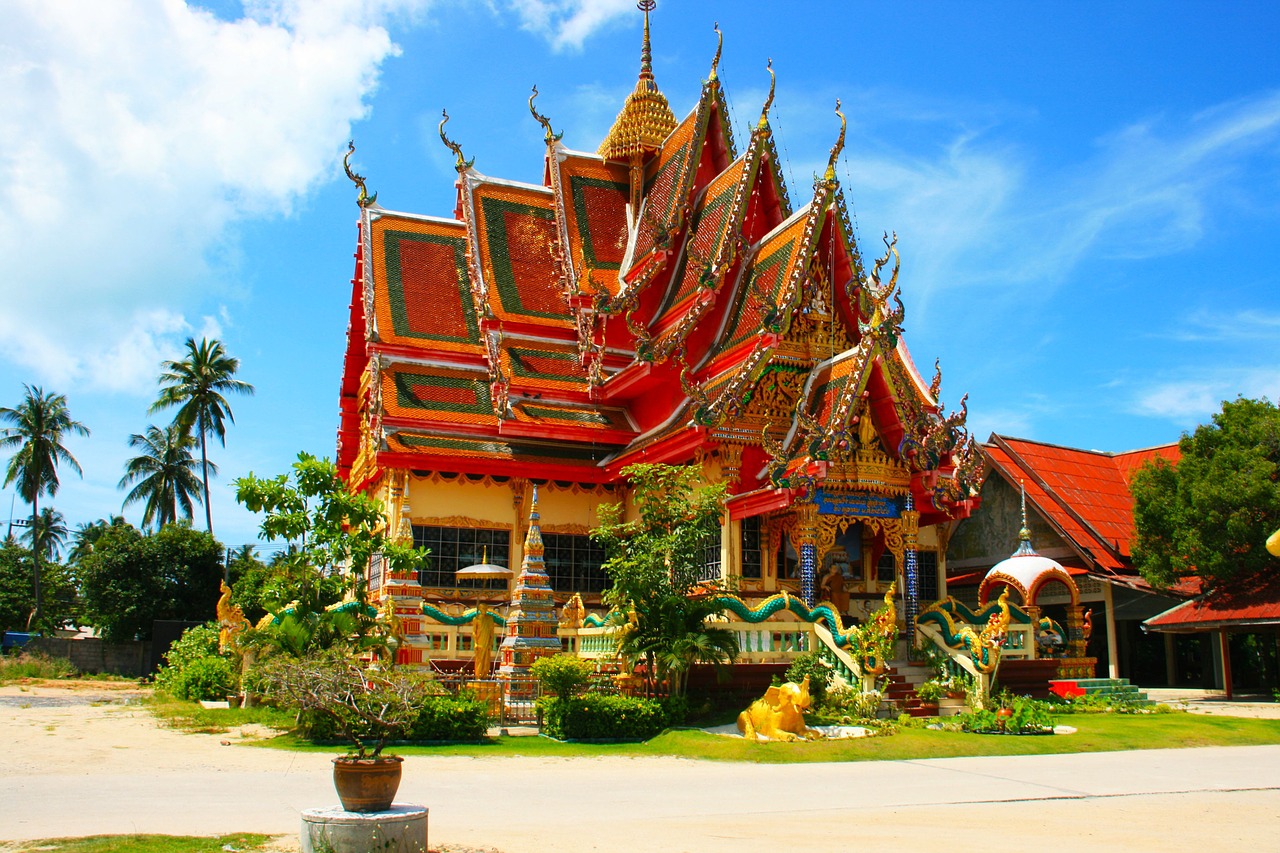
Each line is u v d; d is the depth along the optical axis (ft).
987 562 142.10
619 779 53.67
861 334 94.43
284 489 77.25
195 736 71.46
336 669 41.52
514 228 135.85
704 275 107.24
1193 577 121.19
